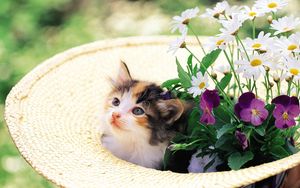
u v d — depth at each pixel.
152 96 1.03
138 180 0.86
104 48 1.18
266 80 0.99
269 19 0.96
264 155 0.94
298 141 1.03
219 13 0.97
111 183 0.85
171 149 0.97
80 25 2.38
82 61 1.15
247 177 0.79
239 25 0.92
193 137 0.98
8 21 2.34
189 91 0.94
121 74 1.08
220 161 0.97
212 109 0.93
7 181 1.60
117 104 1.06
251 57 0.90
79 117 1.06
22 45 2.29
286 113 0.90
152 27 2.35
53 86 1.08
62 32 2.34
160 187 0.83
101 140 1.04
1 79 2.05
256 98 0.92
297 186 0.97
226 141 0.94
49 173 0.87
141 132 1.03
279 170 0.79
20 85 1.05
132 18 2.46
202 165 0.99
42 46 2.27
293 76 0.91
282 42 0.91
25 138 0.95
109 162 0.94
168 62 1.17
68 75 1.11
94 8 2.54
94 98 1.10
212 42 0.93
